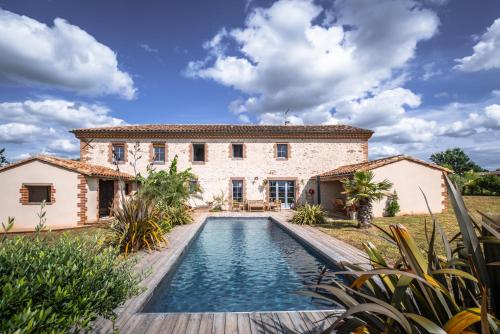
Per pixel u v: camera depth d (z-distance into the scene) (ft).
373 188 32.07
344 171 46.83
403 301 5.24
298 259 23.43
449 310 4.43
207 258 23.88
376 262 5.94
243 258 23.82
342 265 6.63
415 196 42.91
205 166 57.57
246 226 40.78
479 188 65.00
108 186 50.29
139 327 10.10
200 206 55.77
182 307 14.15
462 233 4.94
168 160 57.00
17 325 4.72
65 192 37.58
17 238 7.30
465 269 5.41
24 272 6.23
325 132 57.98
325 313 11.37
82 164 43.78
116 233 21.58
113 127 60.34
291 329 10.07
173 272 18.95
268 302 14.76
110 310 8.52
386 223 35.04
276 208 57.11
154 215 24.41
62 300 6.38
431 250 5.14
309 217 38.42
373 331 4.76
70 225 37.35
